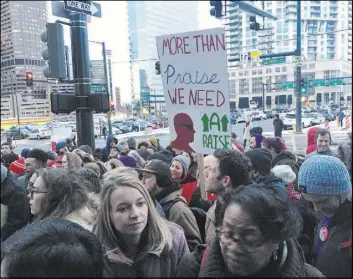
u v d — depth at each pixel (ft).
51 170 6.82
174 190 8.09
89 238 3.78
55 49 20.71
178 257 5.30
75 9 19.04
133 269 4.85
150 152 19.97
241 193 3.89
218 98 8.19
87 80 22.62
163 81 9.20
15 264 3.32
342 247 4.22
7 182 8.66
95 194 6.95
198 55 8.39
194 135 8.80
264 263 3.68
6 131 78.13
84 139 22.80
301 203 6.59
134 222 4.93
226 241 3.73
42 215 6.30
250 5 24.72
